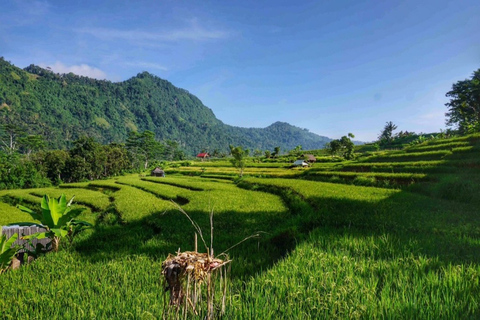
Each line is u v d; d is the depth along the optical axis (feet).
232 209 48.83
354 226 32.09
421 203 42.91
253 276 17.39
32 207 90.99
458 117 193.26
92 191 113.60
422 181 66.13
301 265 18.71
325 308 12.38
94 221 54.49
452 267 16.94
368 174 77.66
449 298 12.96
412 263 18.08
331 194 54.75
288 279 16.37
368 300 12.94
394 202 43.60
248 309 12.66
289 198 58.39
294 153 307.78
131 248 28.17
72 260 24.32
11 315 13.96
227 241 29.71
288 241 26.99
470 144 91.25
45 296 16.16
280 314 12.50
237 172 165.89
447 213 35.42
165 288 9.07
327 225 33.04
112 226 46.39
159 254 24.76
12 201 103.86
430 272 15.98
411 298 13.00
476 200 46.75
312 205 48.78
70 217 28.04
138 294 15.47
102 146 277.44
